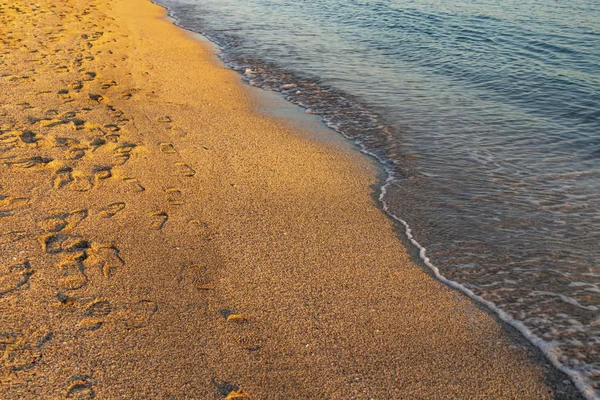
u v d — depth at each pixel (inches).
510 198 235.3
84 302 147.0
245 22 633.0
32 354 126.3
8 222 181.2
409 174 259.3
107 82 354.6
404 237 202.2
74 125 269.3
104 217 191.6
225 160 254.2
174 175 231.0
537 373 139.2
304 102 364.8
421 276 178.1
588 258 190.9
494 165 269.4
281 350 138.5
